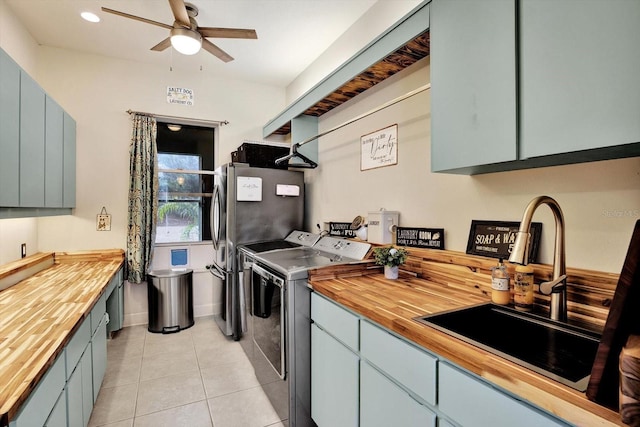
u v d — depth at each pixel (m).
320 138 3.25
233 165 3.14
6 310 1.63
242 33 2.34
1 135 1.72
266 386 2.19
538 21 1.06
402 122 2.18
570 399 0.71
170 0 1.98
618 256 1.16
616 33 0.87
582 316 1.19
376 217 2.19
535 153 1.07
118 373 2.50
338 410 1.58
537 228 1.40
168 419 1.97
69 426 1.41
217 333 3.33
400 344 1.19
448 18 1.40
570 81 0.97
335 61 3.02
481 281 1.54
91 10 2.54
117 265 2.98
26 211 2.13
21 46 2.71
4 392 0.89
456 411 0.97
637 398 0.61
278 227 3.34
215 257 3.64
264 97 4.08
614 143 0.88
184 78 3.67
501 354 0.91
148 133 3.46
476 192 1.69
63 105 3.19
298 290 1.84
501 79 1.17
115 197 3.39
